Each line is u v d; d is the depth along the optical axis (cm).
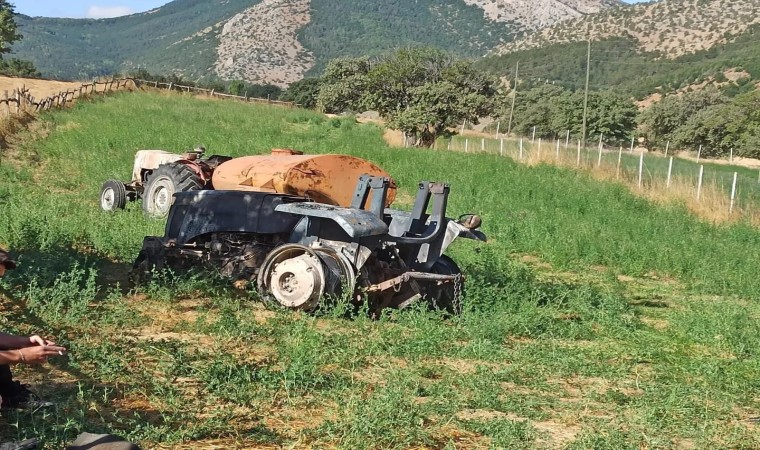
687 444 604
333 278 881
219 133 3359
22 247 1075
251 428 555
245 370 640
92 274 838
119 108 4075
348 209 893
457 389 683
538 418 631
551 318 967
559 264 1473
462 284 984
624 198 2325
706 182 2675
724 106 6831
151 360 683
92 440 411
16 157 2356
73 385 605
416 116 4359
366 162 1113
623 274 1495
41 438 480
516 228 1734
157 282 936
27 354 445
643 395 698
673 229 1916
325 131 4231
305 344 728
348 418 567
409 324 869
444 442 564
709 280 1391
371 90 4822
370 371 711
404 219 996
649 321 1070
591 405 673
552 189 2423
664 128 7619
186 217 1009
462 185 2428
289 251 908
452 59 4756
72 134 2859
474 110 4466
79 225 1266
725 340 938
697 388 741
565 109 7900
